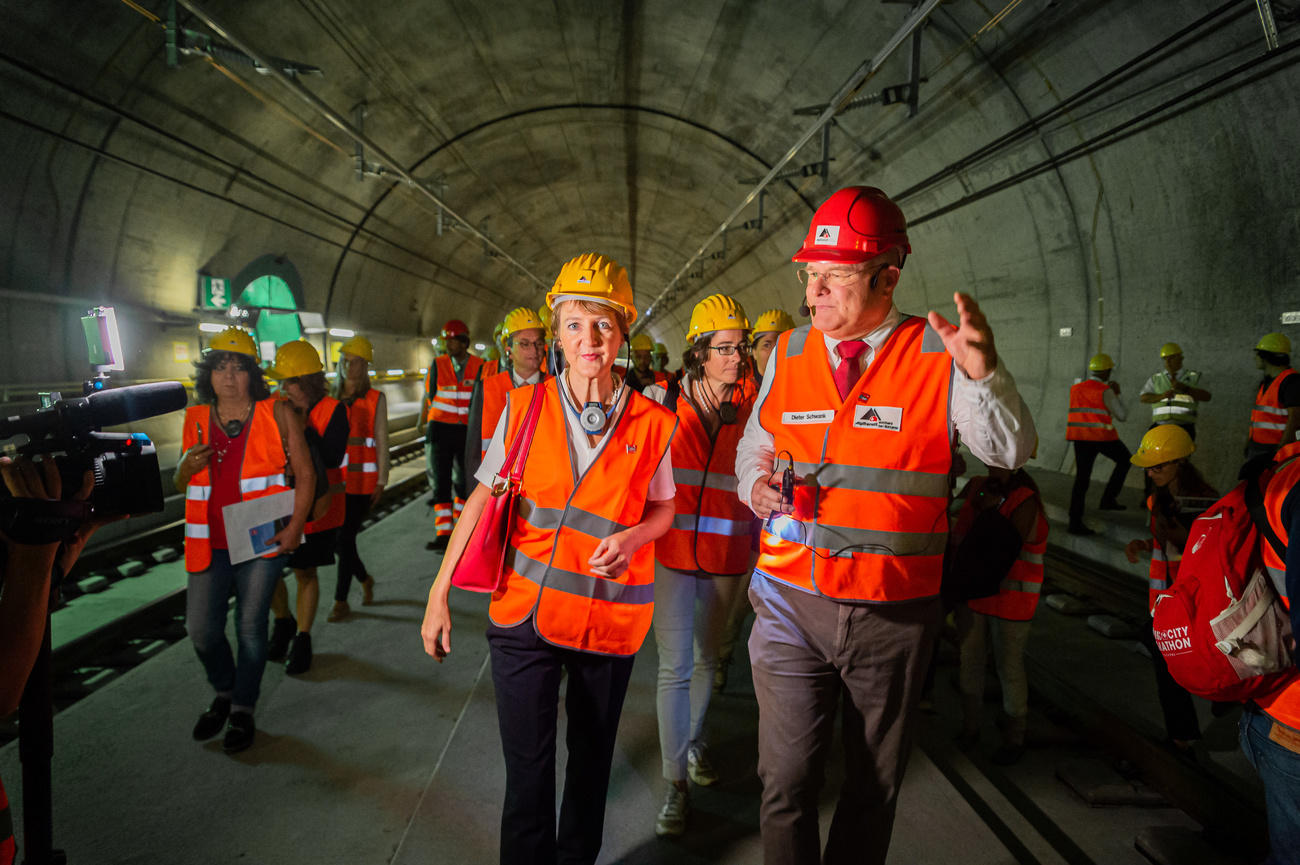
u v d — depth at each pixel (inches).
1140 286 330.3
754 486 66.7
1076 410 278.2
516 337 165.9
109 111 341.4
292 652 144.6
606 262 68.7
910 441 60.7
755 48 419.8
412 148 582.2
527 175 764.0
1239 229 271.7
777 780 64.6
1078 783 116.9
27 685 54.3
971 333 52.4
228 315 502.0
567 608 66.8
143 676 144.3
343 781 105.8
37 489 45.5
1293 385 221.3
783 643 65.1
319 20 376.8
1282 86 227.0
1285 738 60.7
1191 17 233.1
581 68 517.3
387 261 796.0
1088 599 221.0
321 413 151.2
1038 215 374.3
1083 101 298.2
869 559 60.6
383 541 266.5
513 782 67.7
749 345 103.6
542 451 69.4
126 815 97.0
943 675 165.6
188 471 106.6
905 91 367.6
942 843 89.4
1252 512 60.9
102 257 392.8
